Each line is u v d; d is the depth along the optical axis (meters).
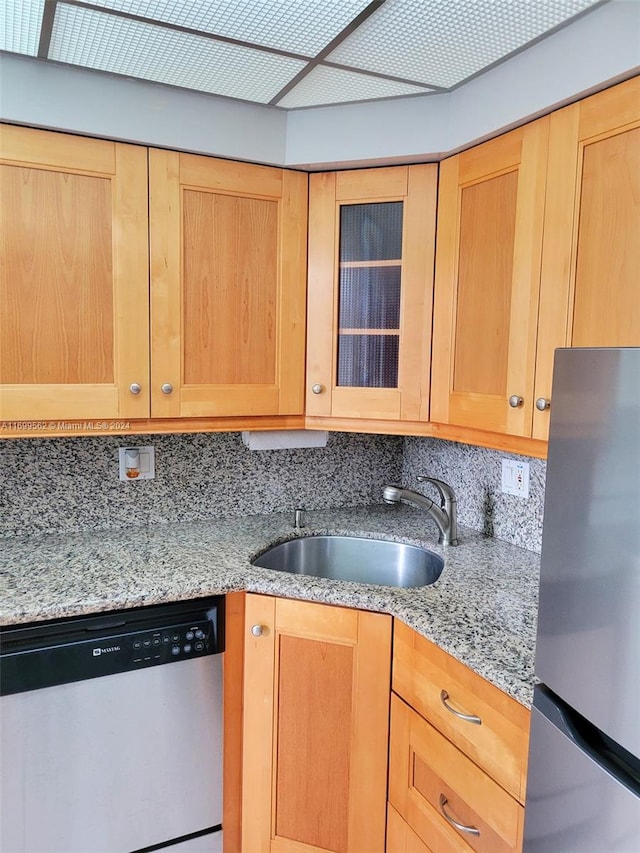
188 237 1.59
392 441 2.28
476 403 1.51
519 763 1.01
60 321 1.48
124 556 1.60
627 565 0.73
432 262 1.66
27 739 1.29
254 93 1.54
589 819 0.82
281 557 1.83
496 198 1.44
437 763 1.22
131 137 1.50
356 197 1.70
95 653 1.32
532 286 1.33
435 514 1.78
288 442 1.91
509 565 1.60
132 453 1.85
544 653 0.89
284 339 1.74
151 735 1.40
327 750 1.44
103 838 1.38
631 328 1.10
